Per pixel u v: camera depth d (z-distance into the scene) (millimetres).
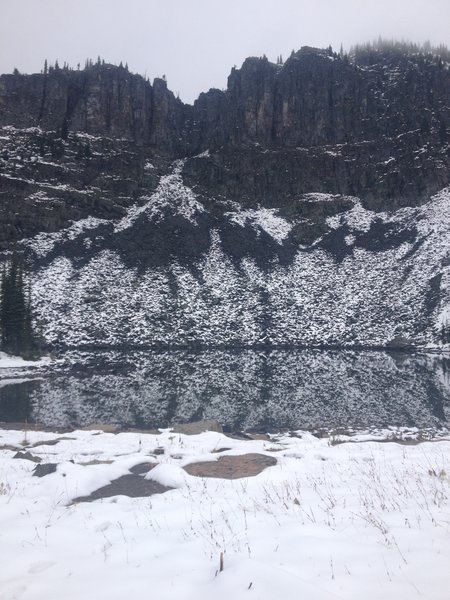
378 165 102125
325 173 104625
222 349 58406
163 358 51094
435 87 109938
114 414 25938
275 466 9328
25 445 13289
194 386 35250
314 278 79500
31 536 5598
